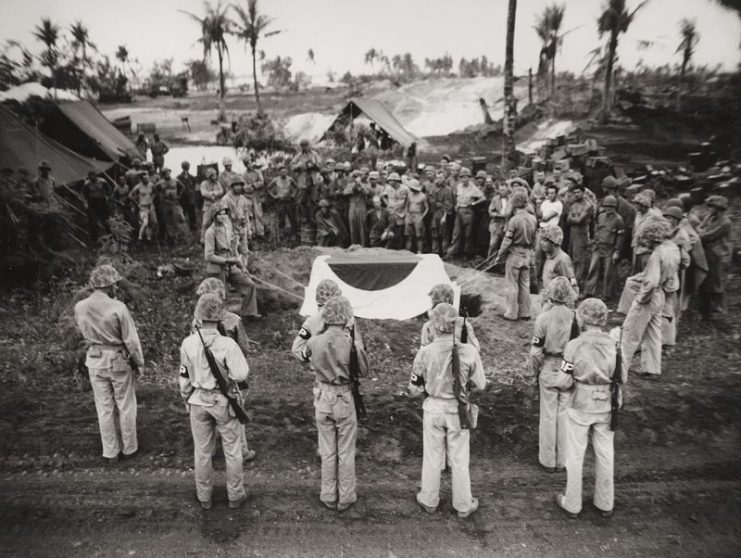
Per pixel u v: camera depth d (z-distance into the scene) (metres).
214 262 7.78
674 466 5.34
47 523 4.40
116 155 15.98
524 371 6.99
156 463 5.21
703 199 12.98
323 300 4.85
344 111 22.72
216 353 4.37
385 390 6.59
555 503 4.80
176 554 4.11
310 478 5.08
